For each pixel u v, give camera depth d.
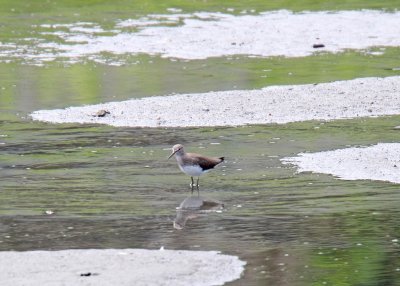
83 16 46.09
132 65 35.62
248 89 30.84
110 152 23.44
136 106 28.47
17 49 38.75
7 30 42.62
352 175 20.78
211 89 30.92
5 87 31.77
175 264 15.09
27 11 47.38
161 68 34.97
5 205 18.78
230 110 27.86
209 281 14.38
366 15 46.28
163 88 31.20
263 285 14.23
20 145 24.28
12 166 22.12
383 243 16.19
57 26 43.66
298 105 28.48
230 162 22.25
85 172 21.52
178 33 41.97
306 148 23.53
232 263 15.17
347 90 30.34
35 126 26.48
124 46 39.38
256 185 20.19
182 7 48.66
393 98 29.34
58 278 14.43
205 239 16.45
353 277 14.58
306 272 14.80
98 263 15.12
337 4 49.50
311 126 26.06
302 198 19.08
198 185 20.30
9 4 48.91
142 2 49.91
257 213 18.08
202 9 48.00
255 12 47.25
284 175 20.97
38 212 18.27
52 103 29.36
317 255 15.59
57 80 32.94
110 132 25.64
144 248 15.95
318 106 28.36
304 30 42.66
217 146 23.89
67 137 25.14
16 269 14.84
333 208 18.31
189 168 20.02
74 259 15.31
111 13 46.91
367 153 22.66
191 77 33.16
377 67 34.59
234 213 18.08
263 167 21.75
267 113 27.55
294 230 16.95
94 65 35.62
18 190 19.97
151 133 25.44
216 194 19.55
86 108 28.48
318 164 21.84
